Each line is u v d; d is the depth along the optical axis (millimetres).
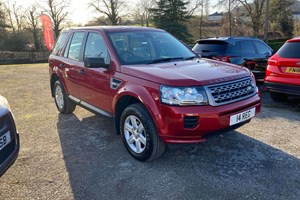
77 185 2908
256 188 2760
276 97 5988
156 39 4215
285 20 34438
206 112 2799
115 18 36688
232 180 2912
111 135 4270
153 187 2832
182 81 2838
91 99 4211
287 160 3314
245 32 34625
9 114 2730
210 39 7406
